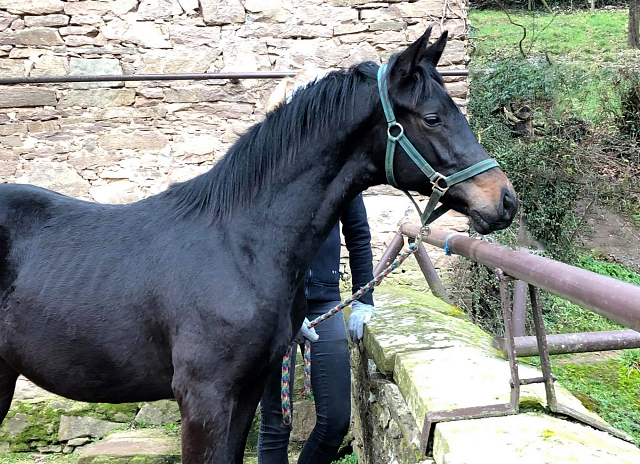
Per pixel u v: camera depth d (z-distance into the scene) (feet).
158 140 14.53
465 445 4.95
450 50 14.35
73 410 13.26
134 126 14.48
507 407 5.59
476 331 8.97
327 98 6.05
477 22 41.39
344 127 6.00
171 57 14.42
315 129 6.04
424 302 10.73
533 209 16.20
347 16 14.44
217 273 5.82
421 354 7.47
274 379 8.16
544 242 16.31
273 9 14.42
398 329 8.84
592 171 16.93
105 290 6.06
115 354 6.07
